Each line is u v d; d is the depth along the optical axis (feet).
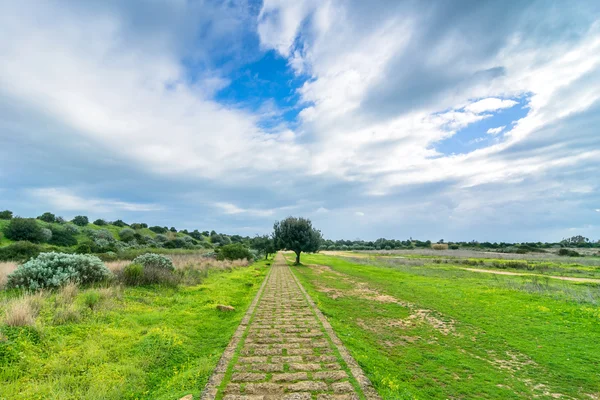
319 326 28.17
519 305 39.34
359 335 27.30
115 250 108.68
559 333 28.35
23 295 27.48
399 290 52.01
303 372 17.95
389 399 15.11
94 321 24.27
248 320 30.27
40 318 22.68
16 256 72.49
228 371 18.01
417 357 22.61
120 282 39.34
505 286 55.62
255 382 16.58
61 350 18.98
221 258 106.83
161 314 29.09
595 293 48.98
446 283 60.59
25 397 14.19
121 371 17.56
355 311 36.83
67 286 31.01
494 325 31.04
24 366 16.66
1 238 119.14
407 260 147.13
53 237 136.36
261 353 21.09
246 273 74.28
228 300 39.78
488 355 23.25
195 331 26.18
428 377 19.26
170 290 40.83
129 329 23.89
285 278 70.79
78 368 17.30
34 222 131.13
